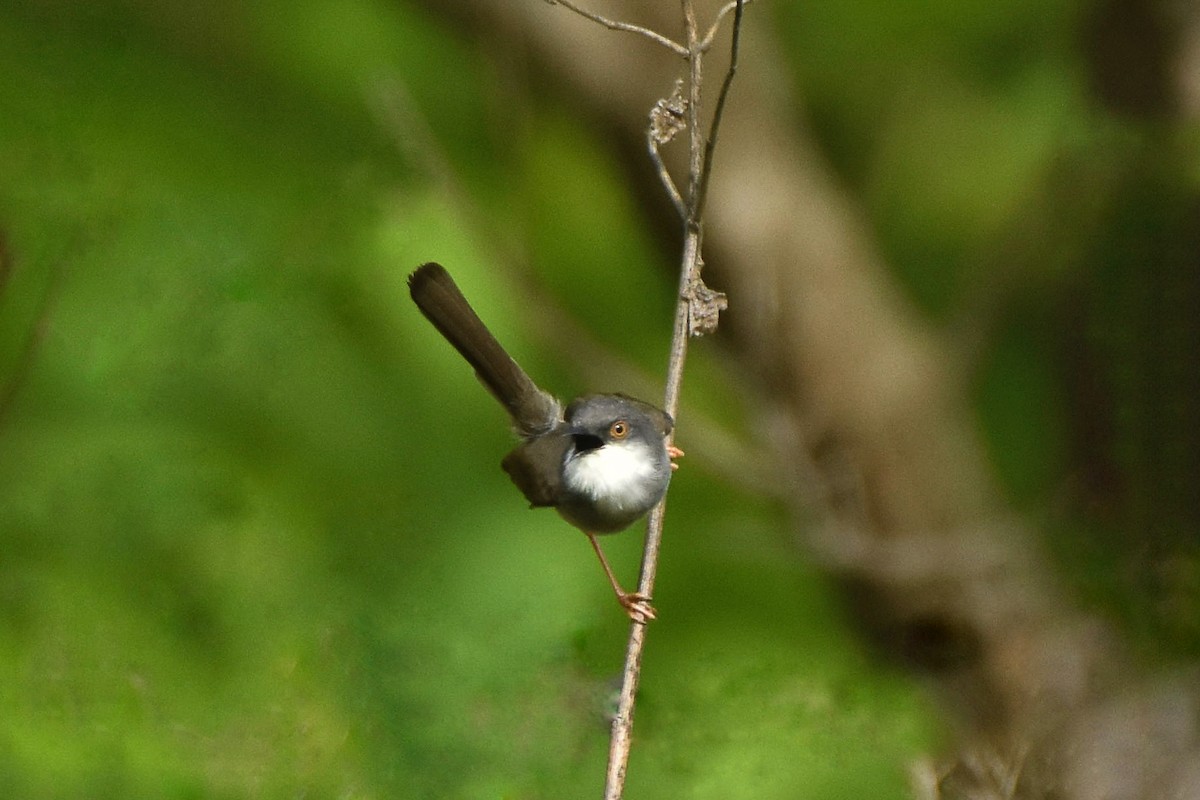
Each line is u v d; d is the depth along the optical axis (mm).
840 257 13703
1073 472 13297
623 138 13148
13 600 10391
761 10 13703
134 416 11297
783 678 10797
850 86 13836
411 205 11586
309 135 12117
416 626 10180
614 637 11258
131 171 11656
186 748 9820
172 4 12148
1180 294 12719
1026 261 13133
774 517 12914
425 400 11664
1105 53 12391
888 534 13375
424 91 12742
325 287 11594
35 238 11336
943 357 13492
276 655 10289
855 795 10312
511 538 10977
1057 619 12820
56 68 11789
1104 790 11883
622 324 12945
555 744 9914
